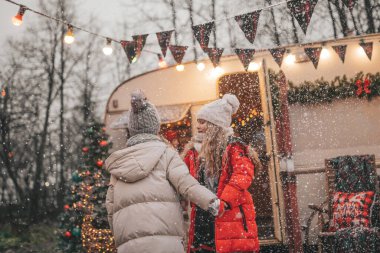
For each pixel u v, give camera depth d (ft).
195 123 23.99
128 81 24.98
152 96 24.52
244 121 27.99
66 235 26.03
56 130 72.84
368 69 22.33
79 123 76.33
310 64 22.71
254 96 27.66
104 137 25.76
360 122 22.13
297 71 22.76
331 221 19.13
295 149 22.33
